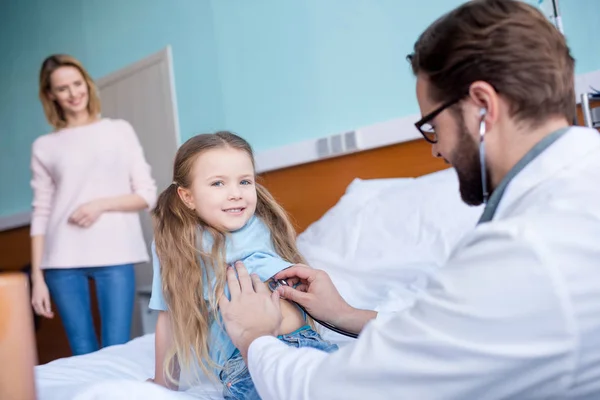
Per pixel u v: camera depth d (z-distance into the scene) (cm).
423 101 81
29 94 457
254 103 323
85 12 425
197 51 352
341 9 285
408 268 180
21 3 467
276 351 81
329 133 291
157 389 95
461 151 77
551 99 72
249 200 123
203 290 117
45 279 245
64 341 401
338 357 70
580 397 62
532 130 73
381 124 255
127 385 94
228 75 335
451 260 68
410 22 262
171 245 121
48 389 123
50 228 240
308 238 224
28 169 457
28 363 55
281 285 115
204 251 119
